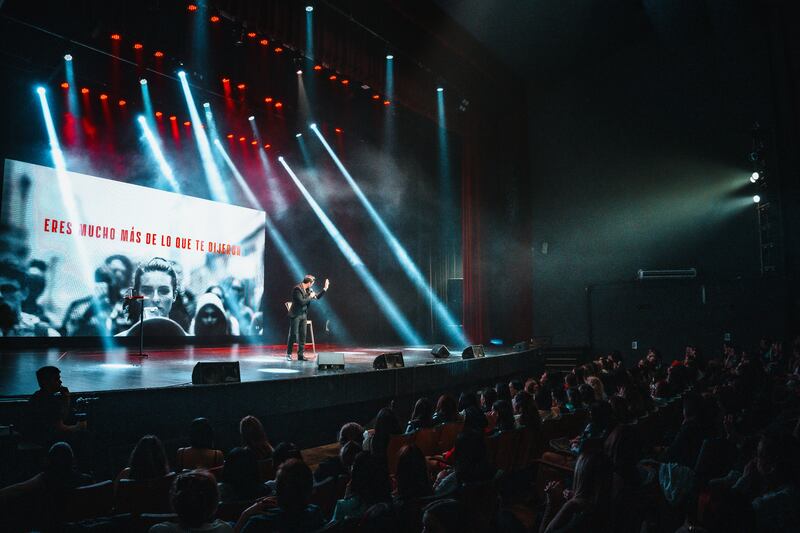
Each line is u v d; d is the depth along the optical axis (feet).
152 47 30.53
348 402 23.17
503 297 54.03
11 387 18.98
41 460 13.71
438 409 17.20
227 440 18.90
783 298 44.57
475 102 50.98
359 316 56.85
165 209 43.24
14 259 35.42
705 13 46.16
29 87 34.99
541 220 55.67
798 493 9.18
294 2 33.81
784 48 42.83
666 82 50.80
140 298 28.86
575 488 8.59
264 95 38.11
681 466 11.23
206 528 7.75
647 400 19.13
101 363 27.53
